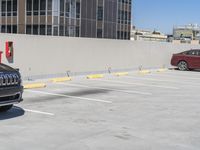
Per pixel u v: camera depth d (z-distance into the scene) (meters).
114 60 22.84
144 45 25.55
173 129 8.85
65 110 10.77
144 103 12.32
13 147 7.16
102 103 12.10
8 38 16.48
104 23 56.66
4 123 9.02
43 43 18.19
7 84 9.41
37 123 9.09
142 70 24.84
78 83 17.23
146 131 8.59
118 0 59.81
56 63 18.95
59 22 48.56
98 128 8.74
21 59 17.14
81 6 51.91
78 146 7.32
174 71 25.69
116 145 7.45
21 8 50.69
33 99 12.52
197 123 9.55
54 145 7.35
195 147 7.47
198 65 26.12
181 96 14.07
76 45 20.09
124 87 16.27
